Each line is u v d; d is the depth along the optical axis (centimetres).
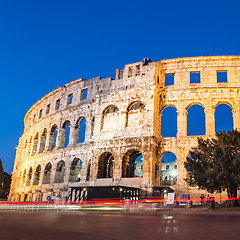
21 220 2312
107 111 7050
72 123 7800
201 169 4453
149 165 5900
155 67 6581
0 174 11994
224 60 6350
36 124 9494
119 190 5231
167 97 6481
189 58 6500
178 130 6184
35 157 8838
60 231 1550
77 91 8044
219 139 4541
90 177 6650
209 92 6234
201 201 4991
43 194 7794
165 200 5634
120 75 7238
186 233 1488
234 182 4016
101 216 2948
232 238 1318
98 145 6762
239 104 6012
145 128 6200
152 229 1661
